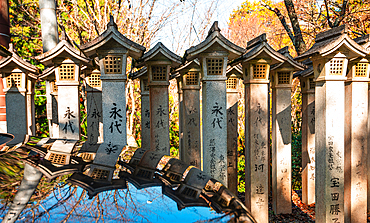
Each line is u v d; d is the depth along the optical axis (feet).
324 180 11.94
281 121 16.80
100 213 2.62
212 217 2.89
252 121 13.85
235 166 19.08
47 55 12.17
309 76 17.88
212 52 12.10
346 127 14.10
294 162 23.57
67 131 13.05
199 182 3.88
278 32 41.42
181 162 4.77
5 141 5.41
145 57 13.85
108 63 11.59
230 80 18.88
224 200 3.40
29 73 16.08
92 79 19.30
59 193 3.00
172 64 15.24
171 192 3.41
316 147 12.47
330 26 25.86
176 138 37.58
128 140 29.17
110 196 3.05
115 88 11.76
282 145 16.88
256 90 13.75
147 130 19.99
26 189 3.02
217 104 12.43
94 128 19.51
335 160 11.87
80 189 3.17
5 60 14.55
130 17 26.02
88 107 19.36
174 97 36.73
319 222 12.36
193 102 17.90
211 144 12.53
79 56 12.59
